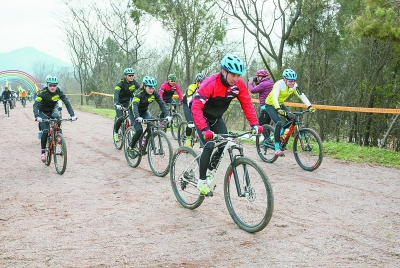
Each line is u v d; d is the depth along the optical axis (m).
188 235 4.02
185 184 4.92
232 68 3.91
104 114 19.95
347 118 22.86
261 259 3.45
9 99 19.75
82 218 4.57
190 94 8.82
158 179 6.54
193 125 4.62
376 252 3.58
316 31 20.25
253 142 10.07
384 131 21.94
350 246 3.71
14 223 4.42
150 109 28.45
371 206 4.97
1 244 3.83
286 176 6.60
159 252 3.62
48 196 5.54
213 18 21.05
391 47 19.70
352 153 8.45
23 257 3.53
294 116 6.94
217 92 4.21
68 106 7.39
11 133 12.62
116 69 33.19
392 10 9.53
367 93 21.70
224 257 3.50
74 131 13.08
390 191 5.68
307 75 21.08
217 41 21.58
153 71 30.16
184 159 5.02
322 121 22.47
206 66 21.78
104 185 6.16
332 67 22.09
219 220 4.48
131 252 3.62
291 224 4.32
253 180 4.09
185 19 20.81
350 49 21.25
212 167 4.54
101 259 3.48
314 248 3.67
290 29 20.16
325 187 5.89
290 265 3.32
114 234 4.07
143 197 5.46
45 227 4.29
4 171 7.21
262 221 3.91
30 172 7.12
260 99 8.01
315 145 7.02
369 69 20.94
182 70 24.97
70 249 3.70
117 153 8.99
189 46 21.80
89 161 8.10
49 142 7.28
